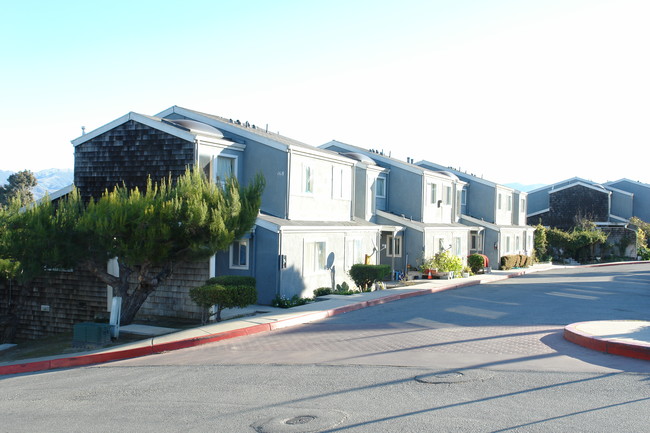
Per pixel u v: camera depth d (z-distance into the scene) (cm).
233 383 968
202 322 1669
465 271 3272
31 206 1681
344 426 710
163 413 815
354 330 1450
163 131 1938
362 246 2612
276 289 1962
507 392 834
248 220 1692
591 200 5841
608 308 1844
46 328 2034
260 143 2164
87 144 2070
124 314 1698
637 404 761
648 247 5666
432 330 1409
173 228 1580
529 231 4712
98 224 1502
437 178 3431
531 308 1838
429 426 695
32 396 984
